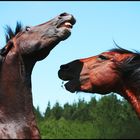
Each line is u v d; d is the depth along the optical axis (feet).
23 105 27.89
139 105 31.22
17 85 28.07
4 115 27.43
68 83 31.40
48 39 28.45
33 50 28.53
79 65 31.58
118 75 31.48
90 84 31.40
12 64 28.30
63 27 28.27
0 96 27.76
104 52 32.24
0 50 28.55
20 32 29.19
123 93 31.81
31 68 29.14
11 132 27.02
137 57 31.63
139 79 31.32
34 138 27.40
